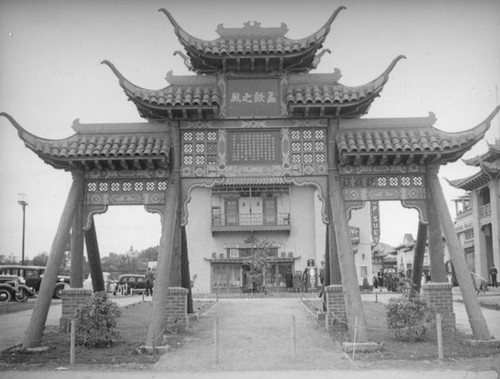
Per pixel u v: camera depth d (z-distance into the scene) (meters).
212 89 15.85
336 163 15.66
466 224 55.38
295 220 49.56
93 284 17.25
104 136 15.67
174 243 16.89
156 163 15.48
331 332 16.11
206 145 15.95
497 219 45.03
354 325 13.81
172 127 15.86
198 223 49.75
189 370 11.84
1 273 38.66
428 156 15.09
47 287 14.38
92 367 12.19
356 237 50.22
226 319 20.28
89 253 17.22
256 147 15.88
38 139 14.98
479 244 49.38
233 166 15.76
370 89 15.12
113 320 14.76
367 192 15.60
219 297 37.72
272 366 12.16
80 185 15.63
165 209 15.42
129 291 45.25
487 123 14.70
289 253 49.03
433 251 16.39
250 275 46.19
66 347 14.35
